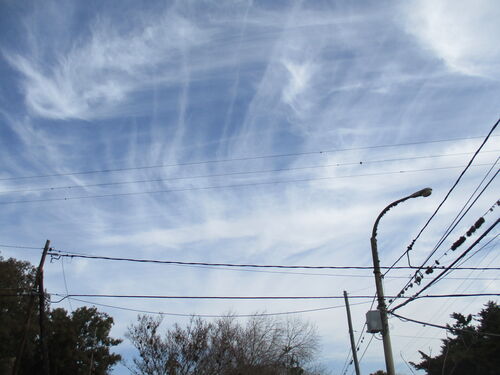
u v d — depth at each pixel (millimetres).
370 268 18719
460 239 12781
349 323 34719
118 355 47625
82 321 45969
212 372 32375
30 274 40594
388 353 15633
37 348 41719
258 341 38719
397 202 16656
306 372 44625
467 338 43844
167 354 31656
